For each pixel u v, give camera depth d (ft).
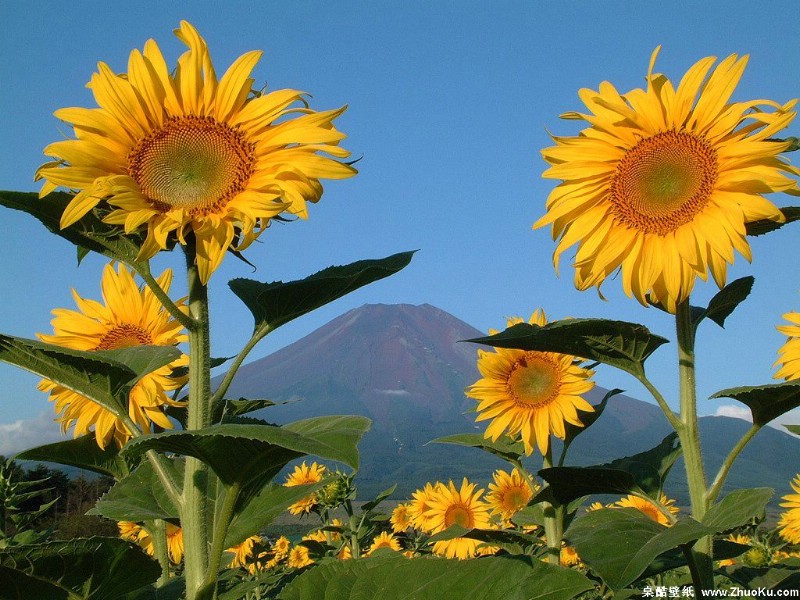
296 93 2.92
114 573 2.49
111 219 2.71
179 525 2.66
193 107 2.90
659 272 3.41
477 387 5.12
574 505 4.44
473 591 2.43
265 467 2.42
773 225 3.38
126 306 4.06
